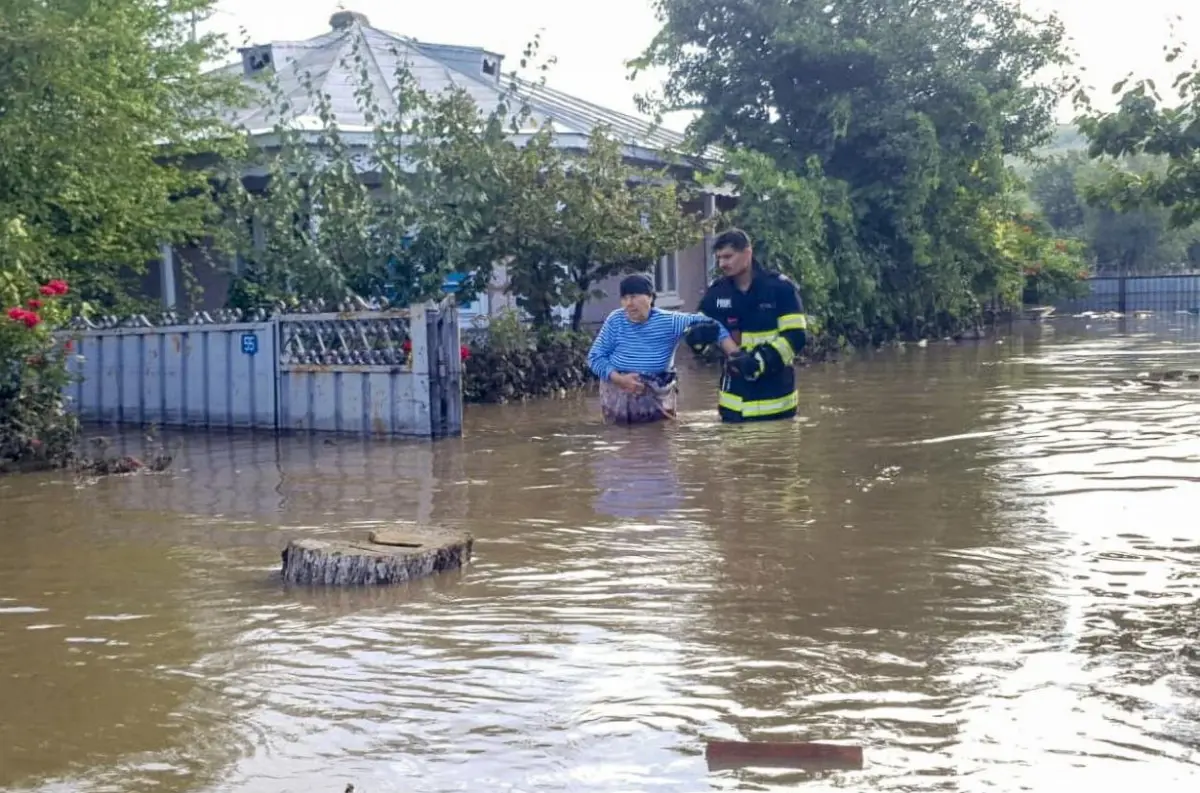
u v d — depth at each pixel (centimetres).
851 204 2289
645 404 1120
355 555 561
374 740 376
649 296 1113
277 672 441
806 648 447
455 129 1470
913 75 2339
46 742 384
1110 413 1080
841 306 2152
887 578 539
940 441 939
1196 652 430
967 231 2591
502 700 405
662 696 404
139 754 373
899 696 397
